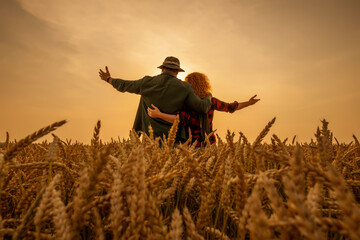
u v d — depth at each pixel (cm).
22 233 62
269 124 108
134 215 51
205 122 445
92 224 75
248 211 54
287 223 39
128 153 128
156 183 71
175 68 465
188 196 109
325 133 99
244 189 59
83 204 52
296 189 40
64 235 49
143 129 474
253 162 121
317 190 48
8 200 101
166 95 441
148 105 466
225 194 73
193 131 442
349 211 32
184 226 96
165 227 54
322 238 32
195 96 440
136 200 52
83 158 108
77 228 51
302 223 34
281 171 61
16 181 97
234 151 106
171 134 129
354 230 31
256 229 40
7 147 120
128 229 53
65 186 97
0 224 69
